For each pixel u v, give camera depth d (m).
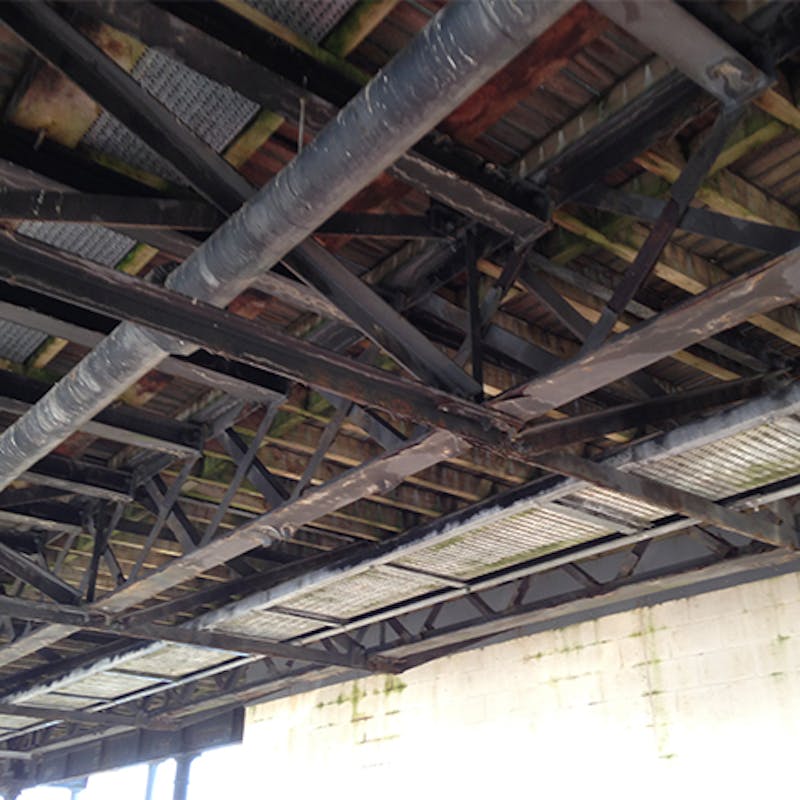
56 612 10.46
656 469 7.93
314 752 15.65
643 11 3.92
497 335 6.69
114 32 4.84
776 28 4.36
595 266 7.31
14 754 21.73
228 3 4.71
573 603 11.88
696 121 5.79
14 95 5.22
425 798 13.52
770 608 10.59
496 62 3.78
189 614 15.91
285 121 5.44
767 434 7.36
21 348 7.71
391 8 4.82
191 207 5.50
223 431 8.99
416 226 6.29
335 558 10.93
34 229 6.25
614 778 11.39
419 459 7.06
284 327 8.02
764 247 5.14
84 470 9.94
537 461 7.14
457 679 13.73
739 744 10.38
